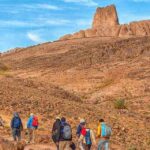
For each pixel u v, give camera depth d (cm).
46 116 3572
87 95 8681
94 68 10912
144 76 9481
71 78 10475
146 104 7312
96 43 15050
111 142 3130
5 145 1961
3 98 3850
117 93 8556
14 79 5619
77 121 3631
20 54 15338
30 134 2486
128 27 18262
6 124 3061
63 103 4281
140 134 3725
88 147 1886
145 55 11062
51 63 12600
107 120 4000
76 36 18462
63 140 1836
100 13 19388
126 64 10588
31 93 4494
